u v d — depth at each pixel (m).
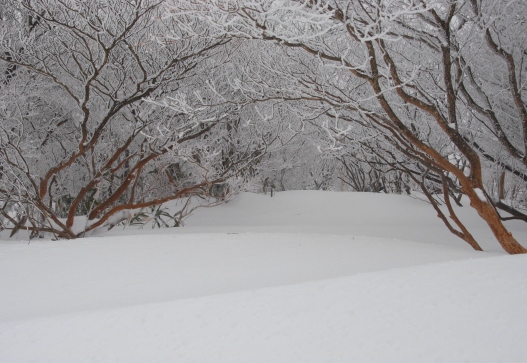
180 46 7.99
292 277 3.67
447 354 1.79
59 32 7.71
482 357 1.76
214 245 5.06
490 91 6.38
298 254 4.56
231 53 8.11
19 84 8.61
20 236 9.24
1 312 3.09
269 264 4.14
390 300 2.34
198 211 11.13
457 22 6.27
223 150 11.33
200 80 8.69
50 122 10.04
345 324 2.10
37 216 9.12
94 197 10.23
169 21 7.62
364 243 5.21
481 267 2.84
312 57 6.18
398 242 5.41
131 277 3.83
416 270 2.90
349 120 6.57
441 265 3.00
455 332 1.96
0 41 7.47
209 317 2.27
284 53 6.16
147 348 1.99
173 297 3.20
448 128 4.93
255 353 1.88
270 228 8.77
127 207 8.65
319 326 2.10
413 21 5.90
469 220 8.91
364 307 2.28
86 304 3.17
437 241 7.40
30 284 3.74
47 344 2.10
